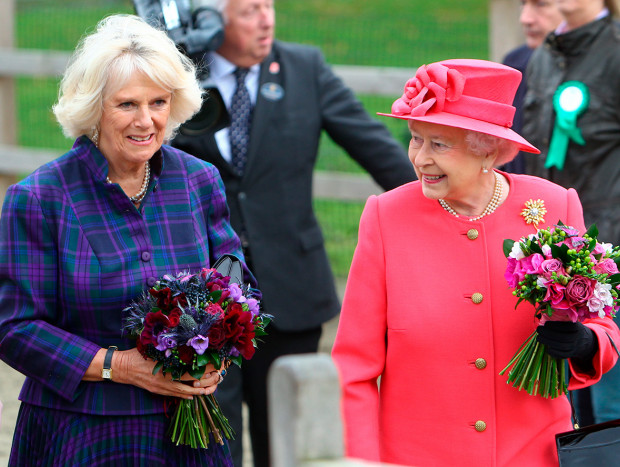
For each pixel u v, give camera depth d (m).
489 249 9.90
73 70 10.24
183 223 10.62
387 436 9.96
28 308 10.07
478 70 9.49
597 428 9.48
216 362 9.89
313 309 15.10
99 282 10.07
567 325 9.26
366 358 10.04
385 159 15.48
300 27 57.72
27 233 10.09
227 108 14.86
